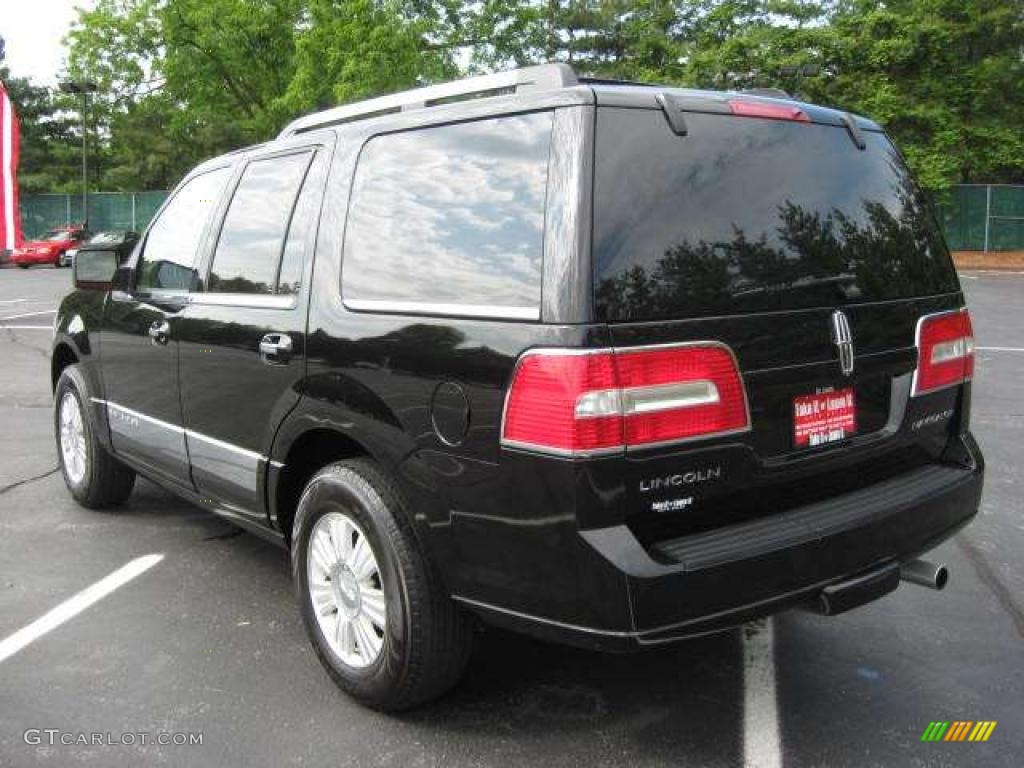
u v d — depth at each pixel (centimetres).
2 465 645
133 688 336
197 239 420
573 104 263
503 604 270
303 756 292
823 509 289
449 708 321
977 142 3184
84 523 520
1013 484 595
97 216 4262
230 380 376
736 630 384
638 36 4534
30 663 355
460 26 3073
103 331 484
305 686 337
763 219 283
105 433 496
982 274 2577
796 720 313
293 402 338
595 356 244
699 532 267
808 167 303
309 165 361
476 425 267
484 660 357
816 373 286
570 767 286
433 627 292
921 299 326
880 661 356
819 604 280
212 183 427
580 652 363
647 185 263
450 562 281
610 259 251
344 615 322
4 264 3369
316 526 329
